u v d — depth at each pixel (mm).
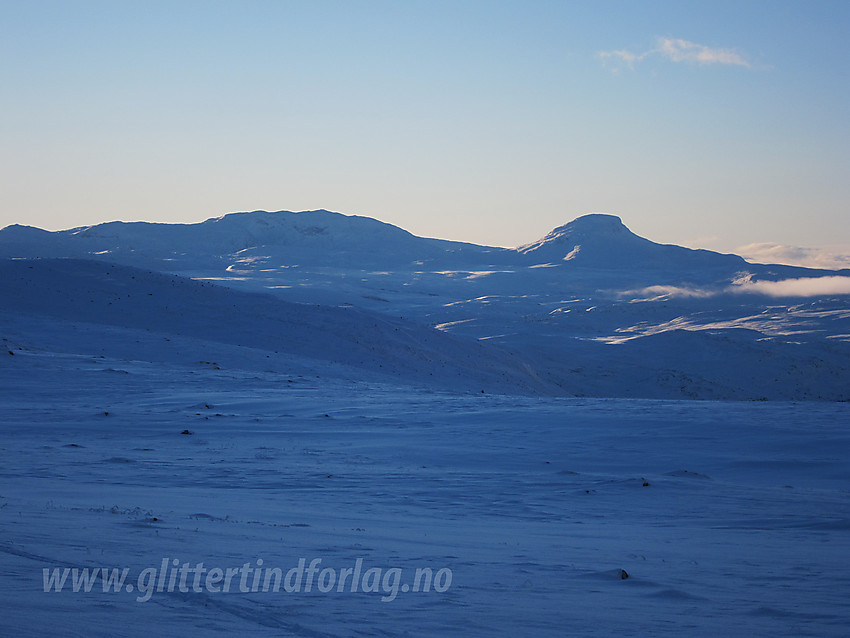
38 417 43094
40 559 10383
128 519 14984
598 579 12047
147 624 7781
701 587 11766
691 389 111062
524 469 30344
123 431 39125
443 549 14281
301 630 8156
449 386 84250
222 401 50562
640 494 24156
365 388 63125
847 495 24703
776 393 111688
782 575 12844
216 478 25984
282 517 17906
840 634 9078
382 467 29938
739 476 29359
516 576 11992
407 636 8219
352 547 13766
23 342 76000
